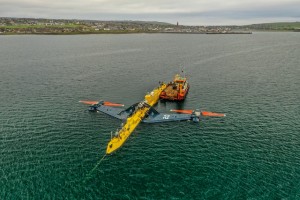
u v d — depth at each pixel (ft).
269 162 197.77
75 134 241.55
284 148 217.15
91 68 556.51
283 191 167.53
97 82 435.12
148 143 227.40
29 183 173.88
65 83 423.23
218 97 358.23
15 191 166.61
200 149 217.36
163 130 252.83
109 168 191.11
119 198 162.71
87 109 305.73
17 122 264.93
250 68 561.84
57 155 205.87
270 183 174.81
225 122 270.26
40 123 263.70
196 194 166.09
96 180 178.09
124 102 336.70
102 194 165.78
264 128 254.88
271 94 367.04
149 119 275.80
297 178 179.22
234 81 445.78
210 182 176.55
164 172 187.11
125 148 218.59
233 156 206.28
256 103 329.52
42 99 339.57
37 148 215.51
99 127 257.55
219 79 462.19
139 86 415.44
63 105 318.04
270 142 227.40
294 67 565.94
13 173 183.11
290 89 391.04
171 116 283.18
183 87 371.15
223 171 187.73
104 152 211.41
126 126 242.99
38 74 487.20
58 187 171.01
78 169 189.26
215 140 232.12
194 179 179.63
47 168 189.57
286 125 261.24
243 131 248.93
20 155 204.64
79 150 213.87
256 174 183.93
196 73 516.73
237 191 168.04
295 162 197.26
